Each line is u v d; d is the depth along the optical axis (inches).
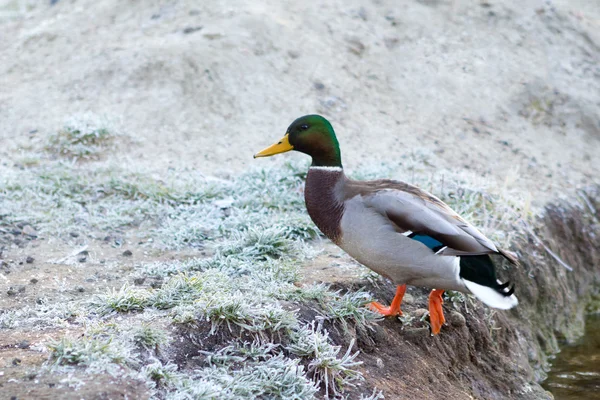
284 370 251.3
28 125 519.8
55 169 456.4
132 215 410.0
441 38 651.5
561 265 460.1
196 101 538.9
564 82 633.0
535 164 538.0
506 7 692.7
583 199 515.5
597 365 406.6
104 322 269.7
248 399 235.5
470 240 274.8
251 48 587.5
